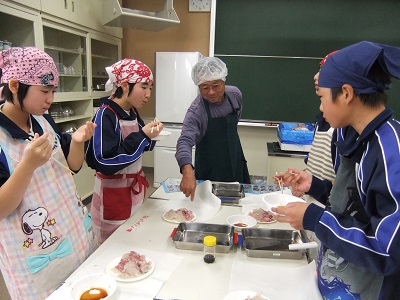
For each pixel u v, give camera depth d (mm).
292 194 1677
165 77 3719
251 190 1884
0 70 1035
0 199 924
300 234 1278
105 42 3766
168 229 1370
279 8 3508
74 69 3379
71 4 2916
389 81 750
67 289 938
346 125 821
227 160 2143
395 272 693
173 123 3826
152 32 4184
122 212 1655
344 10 3410
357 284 828
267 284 992
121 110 1576
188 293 944
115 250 1178
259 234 1305
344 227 751
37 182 1104
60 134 1354
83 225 1281
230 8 3588
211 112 2076
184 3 4023
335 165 1013
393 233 649
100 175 1647
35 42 2520
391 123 736
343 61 736
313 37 3525
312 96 3670
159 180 3992
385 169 687
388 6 3336
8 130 1042
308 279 1011
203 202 1675
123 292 939
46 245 1108
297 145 2992
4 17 2420
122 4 4172
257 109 3801
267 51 3635
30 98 1033
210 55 3754
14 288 1096
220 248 1173
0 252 1104
